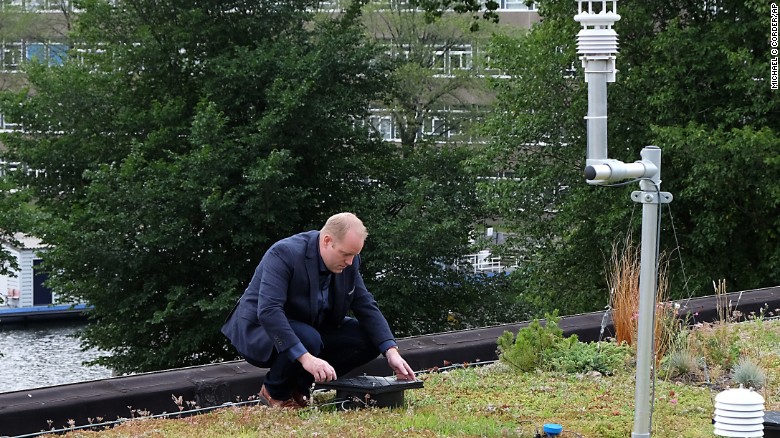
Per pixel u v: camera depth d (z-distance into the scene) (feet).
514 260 82.17
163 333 91.71
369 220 90.74
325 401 21.02
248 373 22.97
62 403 20.49
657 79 70.44
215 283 87.66
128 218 83.35
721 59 68.90
